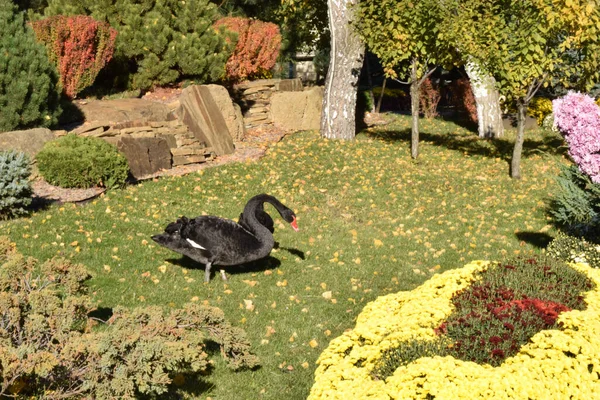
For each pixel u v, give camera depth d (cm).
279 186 1634
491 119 2439
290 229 1353
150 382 607
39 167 1448
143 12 2152
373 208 1529
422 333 661
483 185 1761
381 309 782
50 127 1686
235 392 755
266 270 1116
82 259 1085
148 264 1098
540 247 1302
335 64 2184
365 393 579
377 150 2073
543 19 1670
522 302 711
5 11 1662
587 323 668
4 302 626
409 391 548
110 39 1905
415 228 1398
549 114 2667
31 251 1084
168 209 1398
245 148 1962
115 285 1000
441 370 568
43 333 630
